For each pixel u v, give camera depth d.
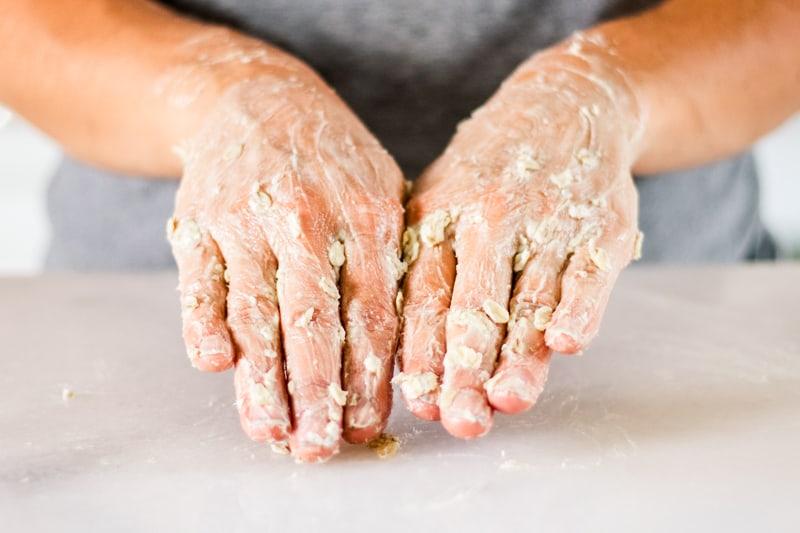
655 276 0.54
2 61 0.52
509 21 0.55
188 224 0.41
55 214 0.64
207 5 0.55
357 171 0.43
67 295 0.52
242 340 0.38
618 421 0.39
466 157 0.44
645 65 0.48
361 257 0.41
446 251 0.41
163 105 0.48
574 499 0.35
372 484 0.36
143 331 0.48
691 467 0.36
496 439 0.38
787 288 0.52
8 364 0.45
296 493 0.35
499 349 0.38
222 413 0.41
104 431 0.39
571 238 0.41
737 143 0.52
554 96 0.46
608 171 0.43
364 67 0.56
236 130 0.44
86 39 0.51
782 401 0.41
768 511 0.34
